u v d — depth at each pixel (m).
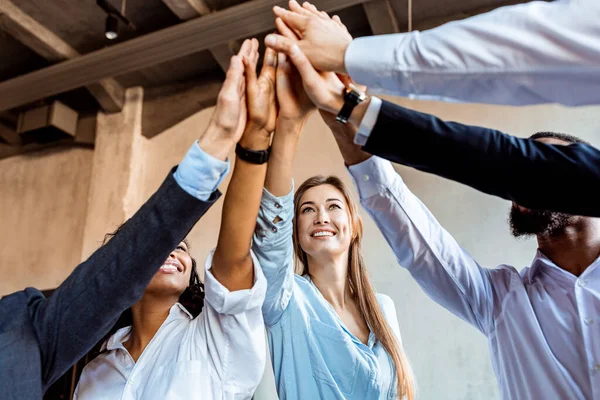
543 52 0.91
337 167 4.69
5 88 5.66
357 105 1.10
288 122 1.33
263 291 1.36
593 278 1.39
